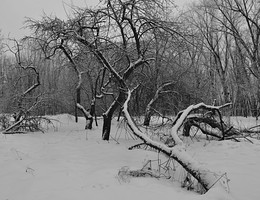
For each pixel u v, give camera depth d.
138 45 12.89
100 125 19.39
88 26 12.70
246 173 7.87
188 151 11.09
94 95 17.52
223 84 31.55
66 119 22.03
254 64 28.38
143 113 15.11
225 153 10.57
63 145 11.52
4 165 8.39
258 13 30.08
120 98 12.68
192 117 13.03
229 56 38.16
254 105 32.28
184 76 16.66
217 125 13.03
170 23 12.88
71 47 14.04
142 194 6.01
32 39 14.34
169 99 15.64
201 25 33.47
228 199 5.53
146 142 8.12
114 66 14.34
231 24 30.06
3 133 14.31
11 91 16.36
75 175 7.41
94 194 6.09
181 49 15.05
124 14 12.37
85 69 17.25
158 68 15.31
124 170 7.25
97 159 9.21
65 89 19.69
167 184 6.82
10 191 6.43
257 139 13.28
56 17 12.90
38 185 6.67
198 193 6.28
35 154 9.94
